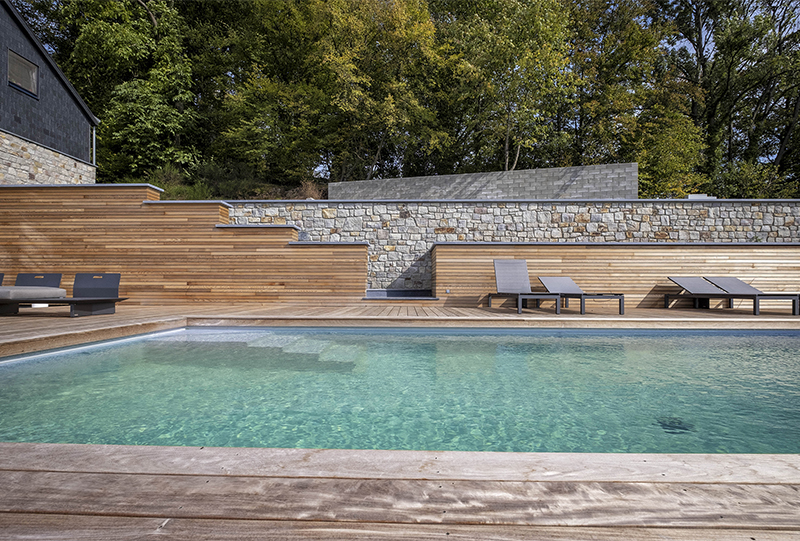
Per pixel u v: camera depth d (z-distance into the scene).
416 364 3.84
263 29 19.69
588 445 2.07
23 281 6.54
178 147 17.05
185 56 18.06
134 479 1.25
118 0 16.44
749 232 9.35
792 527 1.04
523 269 7.75
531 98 15.27
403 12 16.73
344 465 1.33
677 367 3.73
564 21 15.91
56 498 1.14
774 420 2.44
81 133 11.57
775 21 21.61
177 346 4.65
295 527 1.04
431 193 11.96
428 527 1.04
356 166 19.03
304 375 3.43
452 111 19.83
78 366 3.68
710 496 1.17
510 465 1.33
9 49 9.41
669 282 7.91
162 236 8.30
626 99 18.06
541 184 11.29
